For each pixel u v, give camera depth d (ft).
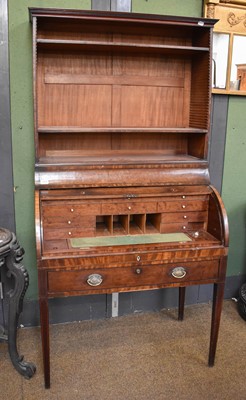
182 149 8.05
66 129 6.64
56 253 5.94
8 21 6.81
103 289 6.26
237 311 9.03
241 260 9.48
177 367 7.14
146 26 6.86
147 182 6.93
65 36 7.04
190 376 6.91
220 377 6.90
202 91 7.30
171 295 9.05
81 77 7.26
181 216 7.14
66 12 6.10
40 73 7.06
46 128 6.83
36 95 6.35
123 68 7.45
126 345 7.75
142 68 7.55
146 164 7.04
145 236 6.82
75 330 8.21
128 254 6.19
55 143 7.42
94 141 7.61
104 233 6.93
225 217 6.63
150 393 6.49
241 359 7.39
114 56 7.36
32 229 7.80
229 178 8.88
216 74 8.08
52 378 6.80
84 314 8.55
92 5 7.12
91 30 7.04
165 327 8.39
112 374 6.93
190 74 7.79
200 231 7.20
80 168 6.75
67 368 7.06
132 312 8.89
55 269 5.96
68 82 7.22
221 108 8.38
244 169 8.95
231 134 8.62
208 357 7.33
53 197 6.48
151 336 8.06
